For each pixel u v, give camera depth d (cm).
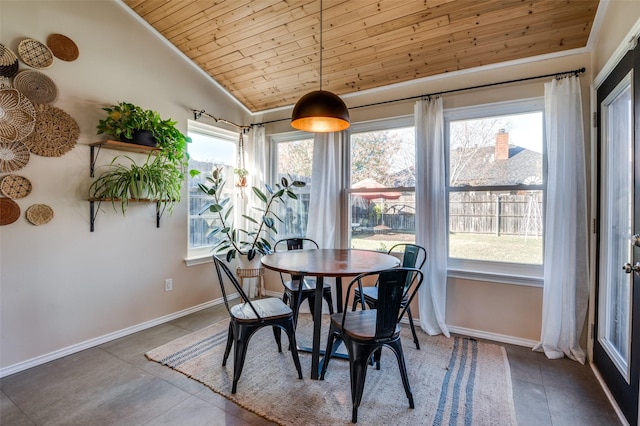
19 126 210
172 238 318
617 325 197
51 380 207
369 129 334
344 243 343
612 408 181
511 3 219
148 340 268
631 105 174
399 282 172
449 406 181
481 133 282
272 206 397
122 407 180
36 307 224
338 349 254
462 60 272
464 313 283
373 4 240
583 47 238
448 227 296
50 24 228
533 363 231
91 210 253
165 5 271
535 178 264
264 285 401
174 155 289
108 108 255
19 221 215
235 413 176
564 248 237
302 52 301
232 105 384
